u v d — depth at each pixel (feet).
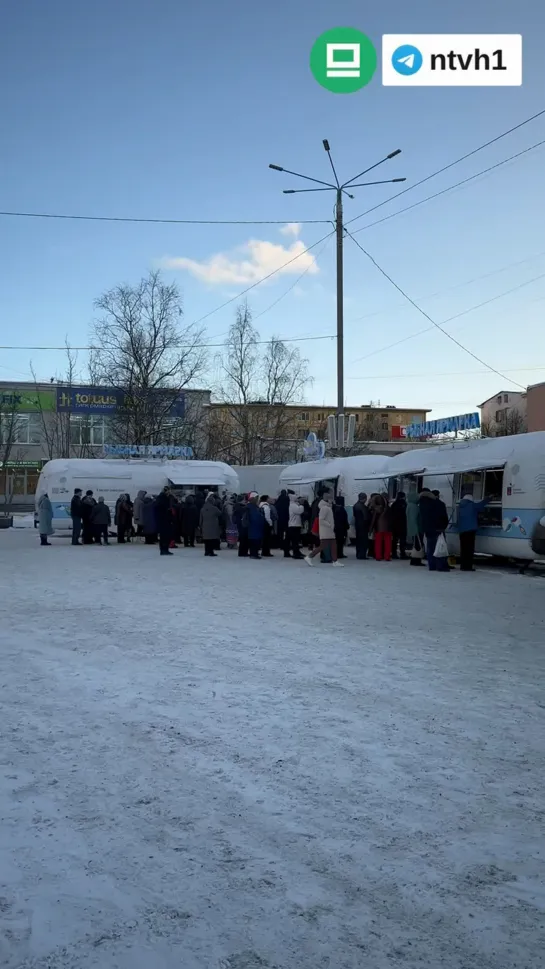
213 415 155.12
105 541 79.71
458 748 17.30
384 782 15.30
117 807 13.99
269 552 66.95
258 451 154.92
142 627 30.94
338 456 90.84
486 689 22.11
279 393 157.07
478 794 14.78
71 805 14.06
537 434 54.08
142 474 92.43
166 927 10.30
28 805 14.03
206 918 10.52
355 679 23.03
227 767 15.98
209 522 65.92
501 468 55.72
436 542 54.75
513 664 25.13
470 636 29.73
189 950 9.81
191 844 12.61
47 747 17.10
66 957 9.62
